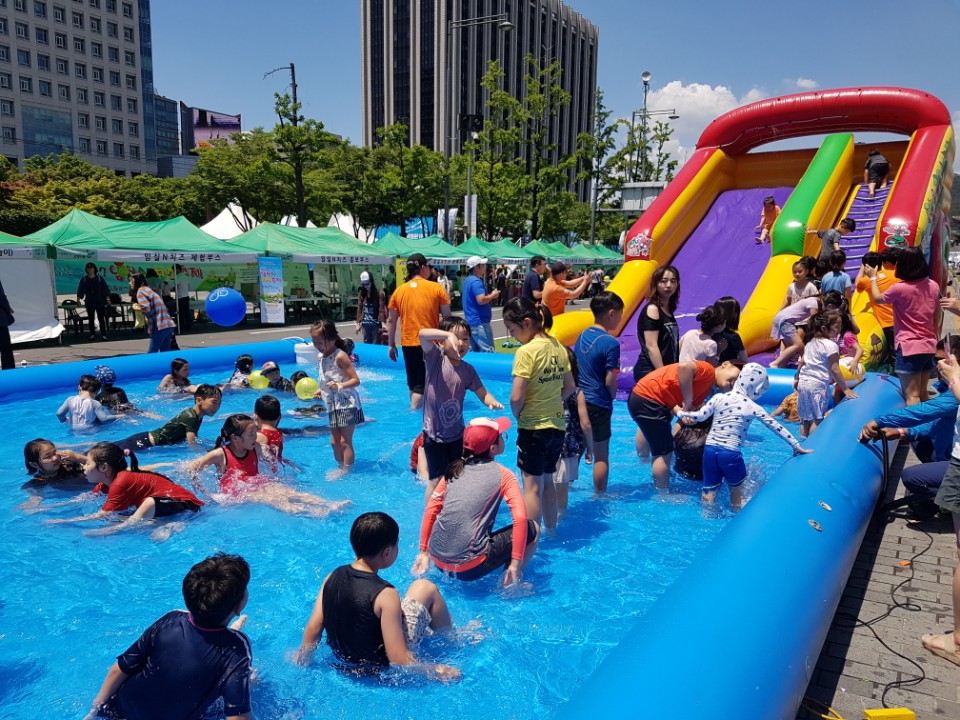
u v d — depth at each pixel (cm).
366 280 1445
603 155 4131
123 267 2188
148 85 11125
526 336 446
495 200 3872
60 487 562
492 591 390
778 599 278
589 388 527
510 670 312
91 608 376
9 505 531
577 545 458
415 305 834
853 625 348
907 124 1269
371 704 287
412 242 2794
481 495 392
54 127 9331
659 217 1282
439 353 508
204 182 3294
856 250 1157
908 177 1073
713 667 227
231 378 1020
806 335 661
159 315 1249
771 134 1438
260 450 573
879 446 515
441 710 282
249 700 259
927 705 280
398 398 972
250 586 399
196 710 254
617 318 534
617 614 366
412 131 8444
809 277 919
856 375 722
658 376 543
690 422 527
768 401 830
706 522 500
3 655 329
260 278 1988
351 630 300
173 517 501
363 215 3950
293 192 3353
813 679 300
